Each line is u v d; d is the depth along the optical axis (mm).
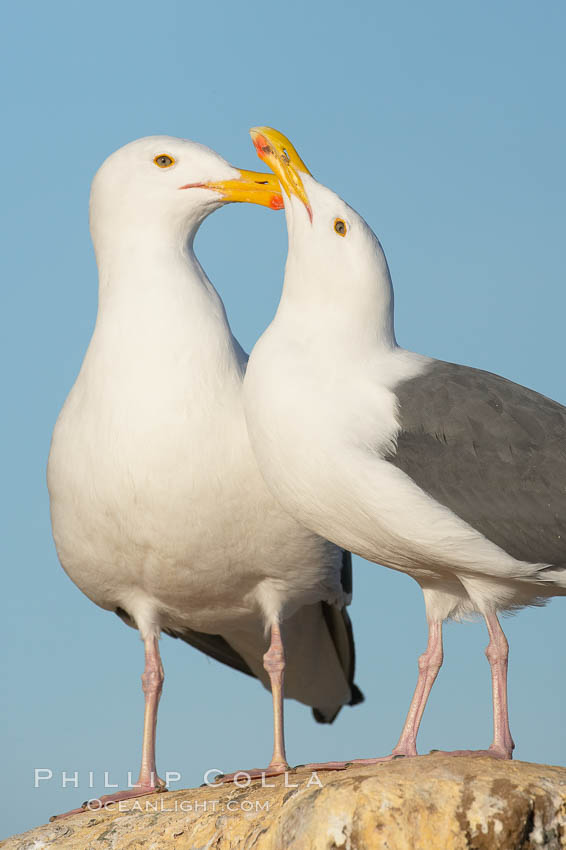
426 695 11570
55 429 13344
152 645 13664
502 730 10859
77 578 13672
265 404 11367
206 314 13203
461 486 11055
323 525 11484
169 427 12656
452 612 11820
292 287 11891
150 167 13367
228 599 13727
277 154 12203
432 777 9438
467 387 11422
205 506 12727
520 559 11047
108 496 12727
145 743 13305
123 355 12945
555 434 11219
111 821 11461
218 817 10680
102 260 13508
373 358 11648
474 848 9156
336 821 9266
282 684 13453
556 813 9297
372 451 11086
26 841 11500
